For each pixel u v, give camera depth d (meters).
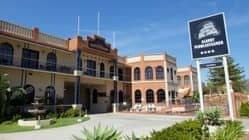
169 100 34.34
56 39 25.02
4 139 10.18
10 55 20.56
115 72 32.00
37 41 22.59
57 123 16.22
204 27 12.00
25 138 10.39
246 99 24.42
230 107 11.16
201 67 11.98
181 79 52.81
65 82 28.56
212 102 23.19
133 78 35.91
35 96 22.52
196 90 50.34
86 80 28.22
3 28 19.81
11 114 18.34
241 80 41.25
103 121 17.98
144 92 34.62
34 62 22.92
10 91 17.80
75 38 26.00
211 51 11.66
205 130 8.23
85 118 19.97
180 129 7.20
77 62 25.53
